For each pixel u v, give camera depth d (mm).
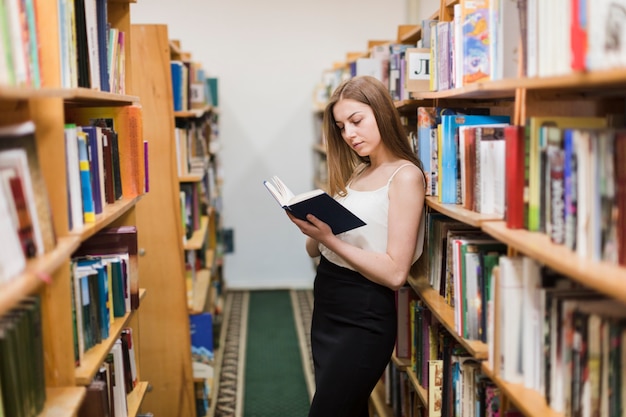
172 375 3117
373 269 2010
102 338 1787
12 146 1280
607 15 1146
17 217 1231
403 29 3318
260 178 5812
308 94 5727
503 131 1672
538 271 1430
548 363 1354
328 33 5656
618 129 1189
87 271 1718
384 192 2088
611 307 1248
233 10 5582
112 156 2006
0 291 1072
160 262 3059
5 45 1229
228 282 5938
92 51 1856
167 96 2963
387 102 2143
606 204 1136
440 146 2070
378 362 2117
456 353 1984
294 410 3461
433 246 2271
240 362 4141
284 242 5922
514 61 1698
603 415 1188
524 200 1479
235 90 5688
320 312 2217
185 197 3398
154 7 5520
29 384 1364
